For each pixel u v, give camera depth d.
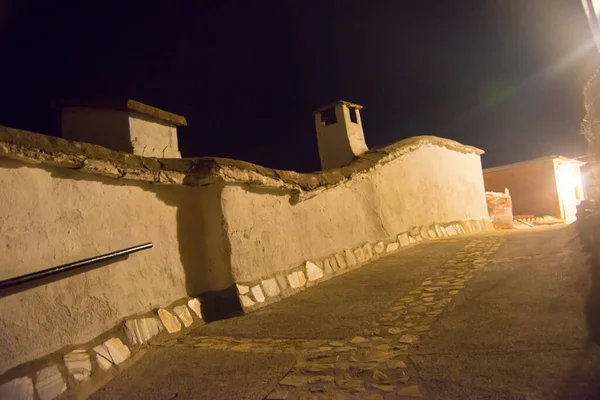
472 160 13.33
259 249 5.41
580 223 5.15
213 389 3.13
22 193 3.25
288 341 3.96
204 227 5.08
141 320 4.08
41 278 3.18
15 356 2.99
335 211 7.09
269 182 5.59
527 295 4.25
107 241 3.93
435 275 5.75
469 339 3.46
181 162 4.76
